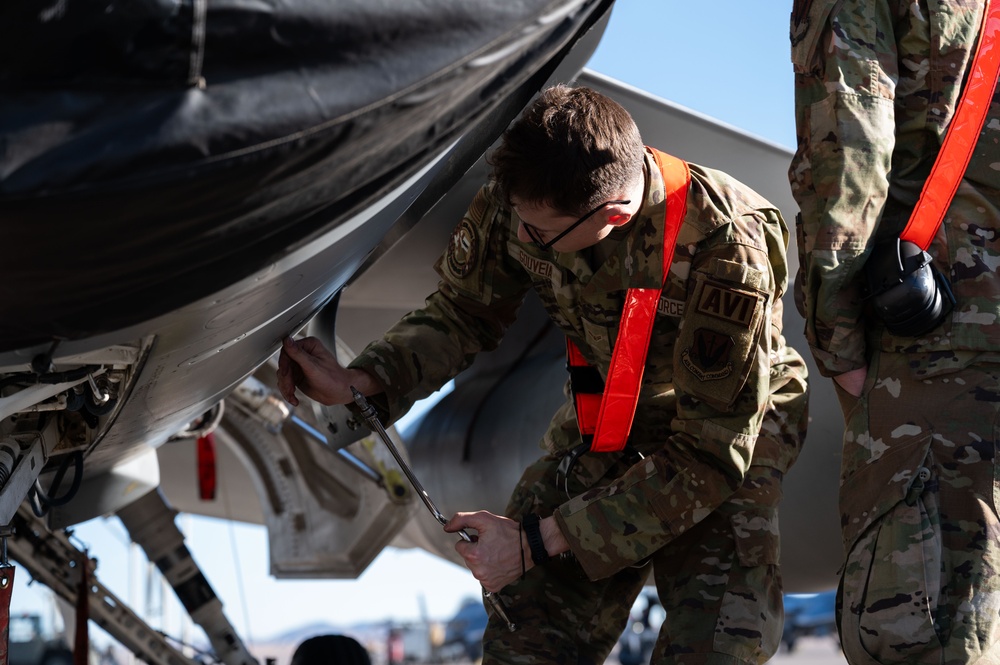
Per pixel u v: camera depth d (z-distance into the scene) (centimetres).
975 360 168
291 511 446
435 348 209
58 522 309
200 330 146
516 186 166
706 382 174
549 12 127
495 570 179
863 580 168
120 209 103
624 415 186
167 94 105
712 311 173
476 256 204
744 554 183
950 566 162
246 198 111
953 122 175
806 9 177
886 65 174
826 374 180
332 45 111
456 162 180
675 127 335
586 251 183
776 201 352
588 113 164
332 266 161
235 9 106
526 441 383
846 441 180
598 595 201
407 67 115
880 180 169
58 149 100
